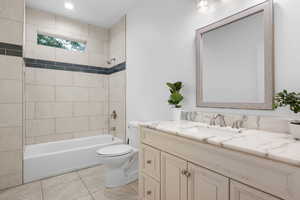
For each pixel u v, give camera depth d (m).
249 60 1.27
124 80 2.91
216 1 1.49
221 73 1.46
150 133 1.43
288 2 1.07
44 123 2.77
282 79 1.10
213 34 1.52
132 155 2.10
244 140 0.89
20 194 1.84
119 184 2.01
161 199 1.29
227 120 1.40
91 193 1.85
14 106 2.05
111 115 3.33
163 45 2.07
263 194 0.70
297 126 0.90
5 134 1.99
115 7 2.67
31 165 2.14
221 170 0.87
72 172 2.40
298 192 0.60
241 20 1.32
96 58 3.31
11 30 2.04
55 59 2.87
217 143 0.87
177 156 1.15
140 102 2.50
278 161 0.66
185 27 1.78
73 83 3.05
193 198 1.03
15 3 2.07
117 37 3.13
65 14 2.88
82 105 3.15
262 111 1.21
